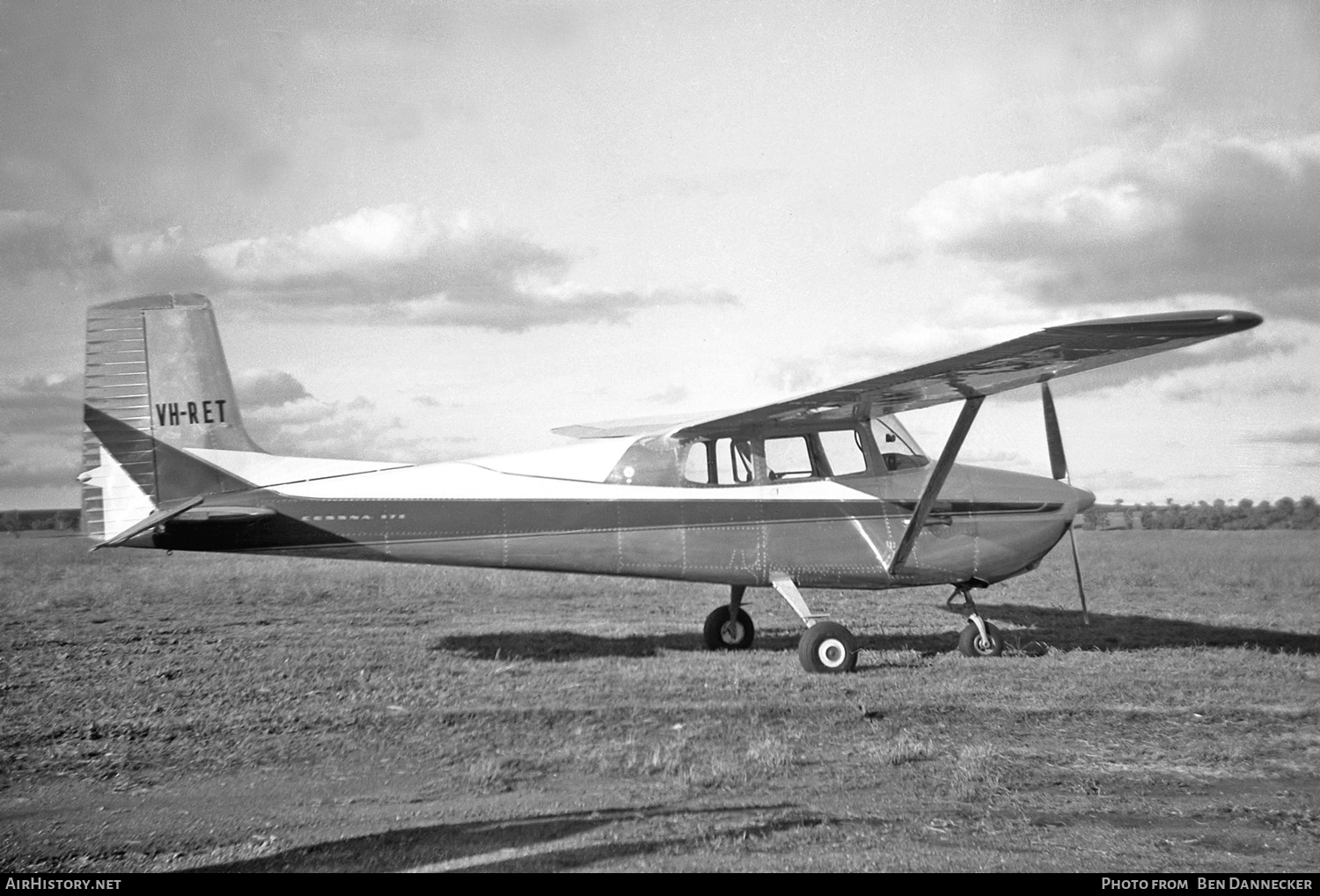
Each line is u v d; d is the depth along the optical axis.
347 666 8.81
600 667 8.80
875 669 8.86
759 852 4.50
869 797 5.31
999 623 12.27
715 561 9.43
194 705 7.35
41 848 4.61
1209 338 7.41
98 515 9.23
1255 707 7.40
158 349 9.40
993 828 4.86
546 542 9.36
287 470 9.54
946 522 9.69
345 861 4.41
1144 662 9.23
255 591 15.42
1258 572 19.66
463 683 8.09
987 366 8.06
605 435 12.06
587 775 5.71
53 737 6.55
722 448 9.61
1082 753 6.21
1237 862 4.46
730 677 8.38
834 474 9.68
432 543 9.34
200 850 4.58
